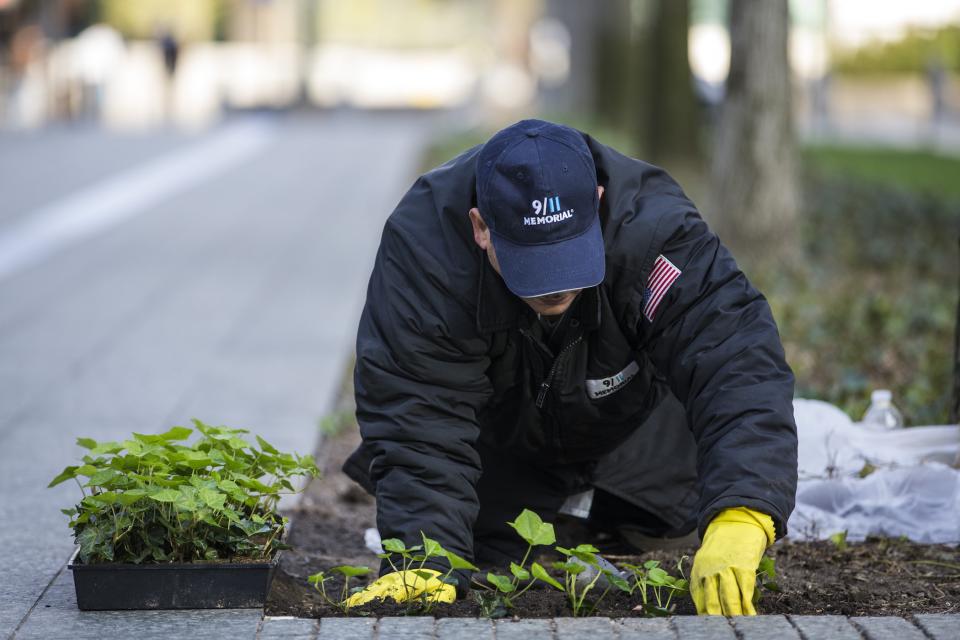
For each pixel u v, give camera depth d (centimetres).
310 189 3148
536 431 686
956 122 6112
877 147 4688
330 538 855
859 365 1300
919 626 554
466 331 619
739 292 614
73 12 7325
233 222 2580
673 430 724
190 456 618
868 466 797
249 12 8481
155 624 582
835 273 1938
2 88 6025
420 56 12162
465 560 612
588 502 742
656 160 3164
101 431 1092
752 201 2006
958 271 1916
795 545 750
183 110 6625
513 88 8331
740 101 2014
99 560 603
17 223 2561
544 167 566
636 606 633
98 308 1698
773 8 1980
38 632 577
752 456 582
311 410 1175
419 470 625
